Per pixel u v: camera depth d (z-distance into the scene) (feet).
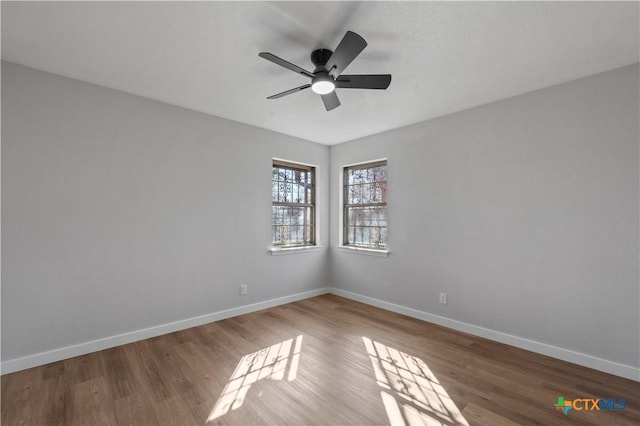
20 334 7.45
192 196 10.43
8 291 7.31
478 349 8.79
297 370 7.56
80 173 8.29
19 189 7.45
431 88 8.60
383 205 13.03
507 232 9.18
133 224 9.18
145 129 9.42
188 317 10.34
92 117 8.49
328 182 15.06
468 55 6.88
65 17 5.68
